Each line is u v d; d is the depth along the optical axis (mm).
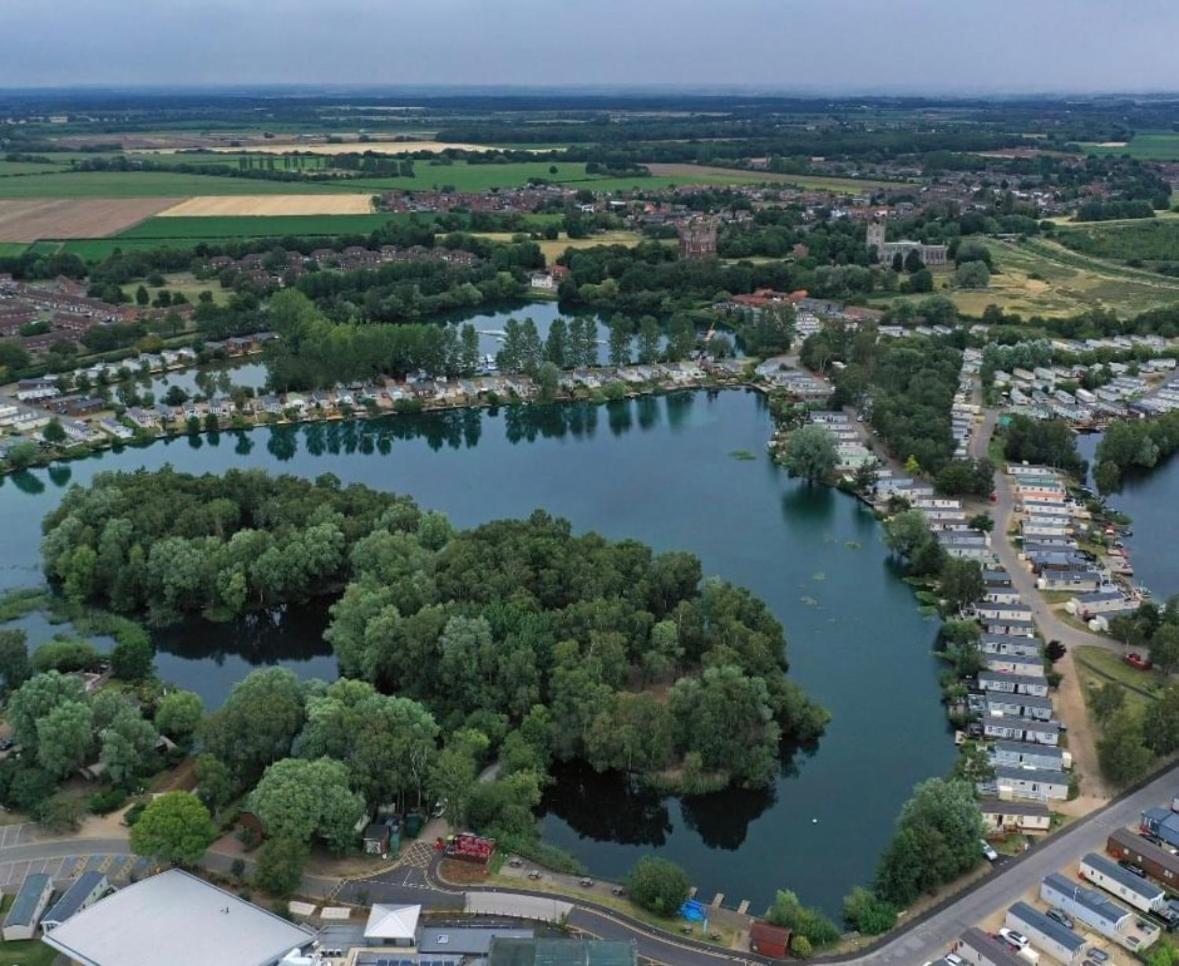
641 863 199750
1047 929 183000
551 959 173750
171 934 178375
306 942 179625
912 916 192250
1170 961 176750
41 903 188250
